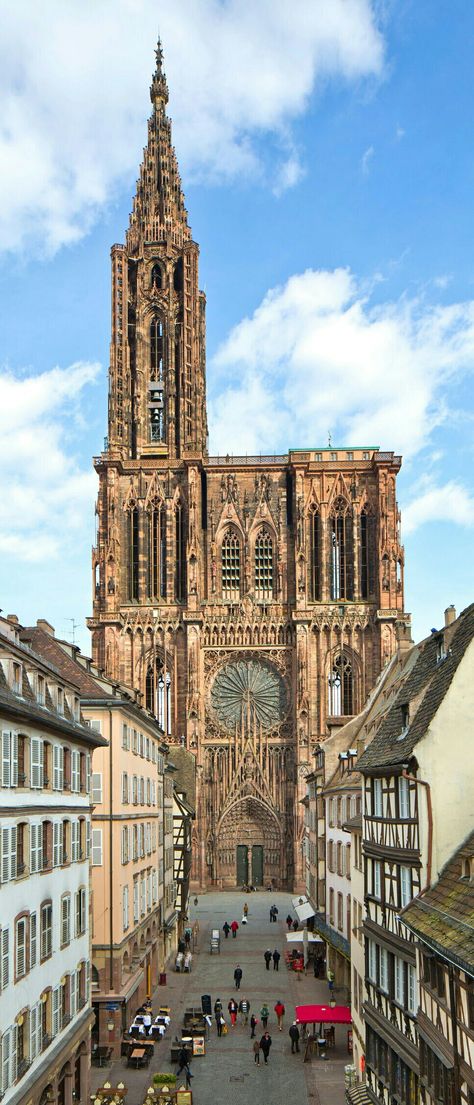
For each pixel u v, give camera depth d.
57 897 45.12
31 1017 39.47
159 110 177.88
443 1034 31.42
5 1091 35.22
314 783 91.56
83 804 52.31
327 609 152.75
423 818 35.88
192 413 162.38
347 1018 58.75
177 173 176.00
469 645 36.62
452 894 32.75
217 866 149.88
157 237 169.75
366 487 156.62
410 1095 37.84
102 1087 52.12
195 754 148.38
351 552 155.12
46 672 45.91
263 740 151.62
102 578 154.50
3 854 36.06
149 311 168.62
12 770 37.88
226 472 159.62
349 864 64.56
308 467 156.38
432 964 33.03
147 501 158.12
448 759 36.06
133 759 72.19
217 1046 64.12
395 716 46.19
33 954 40.38
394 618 149.38
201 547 158.38
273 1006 74.12
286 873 148.25
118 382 163.00
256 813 151.12
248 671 154.25
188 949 97.69
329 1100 52.34
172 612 154.38
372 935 44.03
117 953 62.94
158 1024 65.56
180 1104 50.06
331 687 152.38
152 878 82.19
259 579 157.00
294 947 99.88
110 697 65.88
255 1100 52.44
